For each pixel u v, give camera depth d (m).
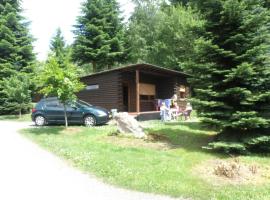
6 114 30.72
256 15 12.05
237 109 12.55
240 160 10.97
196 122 19.23
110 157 10.70
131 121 15.08
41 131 16.86
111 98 23.70
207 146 12.87
